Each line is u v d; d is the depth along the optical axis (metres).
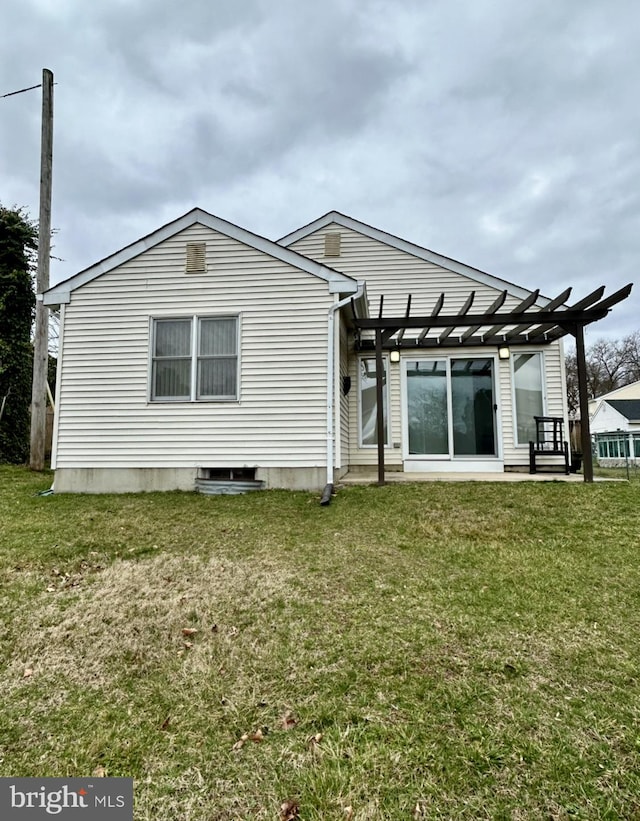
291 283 6.64
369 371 8.70
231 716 1.92
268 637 2.54
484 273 8.86
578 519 4.55
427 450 8.43
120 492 6.59
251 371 6.60
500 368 8.39
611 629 2.54
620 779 1.56
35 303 12.41
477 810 1.46
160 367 6.78
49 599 3.04
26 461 12.22
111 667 2.30
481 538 4.13
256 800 1.52
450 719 1.86
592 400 31.31
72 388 6.84
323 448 6.41
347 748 1.72
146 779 1.63
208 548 4.01
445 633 2.52
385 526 4.52
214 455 6.55
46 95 10.11
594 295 5.88
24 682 2.20
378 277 9.11
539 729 1.79
